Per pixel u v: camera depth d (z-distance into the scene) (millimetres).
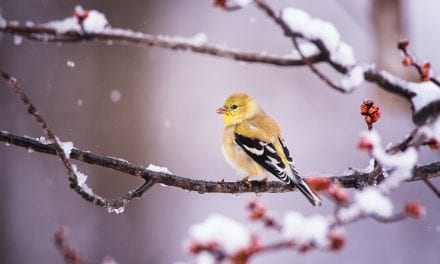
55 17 16156
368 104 5281
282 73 18156
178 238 15086
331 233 3744
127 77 16062
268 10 5477
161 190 15633
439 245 14688
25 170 15336
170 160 16188
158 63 16594
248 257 3744
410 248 14773
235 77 17859
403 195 15172
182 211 15617
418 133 5160
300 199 15945
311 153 17109
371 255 14477
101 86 15867
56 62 15820
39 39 5523
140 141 15859
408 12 9344
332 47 5668
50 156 15414
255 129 8422
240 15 18375
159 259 14773
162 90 16562
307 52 5758
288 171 7805
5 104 15297
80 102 15289
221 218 3916
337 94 17812
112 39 5547
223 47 5609
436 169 6469
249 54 5594
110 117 15758
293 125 17547
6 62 15617
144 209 15367
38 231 14930
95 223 14984
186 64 17406
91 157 6262
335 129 17484
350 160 17000
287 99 17828
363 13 8914
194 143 16500
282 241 3768
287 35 5559
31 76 15617
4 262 14766
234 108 8672
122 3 16656
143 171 6395
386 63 8812
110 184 15023
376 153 4676
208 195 15984
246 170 8438
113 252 14836
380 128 16062
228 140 8594
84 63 15898
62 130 15383
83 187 5840
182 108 16797
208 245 3770
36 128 15266
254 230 3865
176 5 17812
